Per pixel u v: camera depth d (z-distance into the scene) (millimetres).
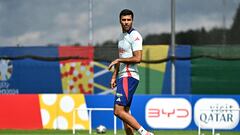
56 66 66438
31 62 66562
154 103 55719
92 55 66125
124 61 26469
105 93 65875
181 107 55438
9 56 66750
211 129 54750
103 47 66062
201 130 54969
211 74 64562
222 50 64812
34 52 66688
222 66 64500
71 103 56750
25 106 57031
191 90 64688
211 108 55188
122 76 26828
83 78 66250
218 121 54531
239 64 64250
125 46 27031
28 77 66562
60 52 66375
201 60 64688
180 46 64938
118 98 26547
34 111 56969
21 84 66625
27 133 51938
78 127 56500
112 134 49594
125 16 26938
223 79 64375
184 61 64688
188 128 55438
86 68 66188
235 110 53438
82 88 66375
